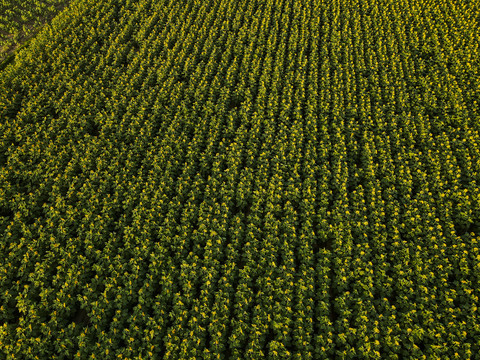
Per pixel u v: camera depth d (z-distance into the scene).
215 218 20.44
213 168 23.09
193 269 18.22
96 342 15.83
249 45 32.75
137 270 18.17
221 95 28.16
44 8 39.06
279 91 29.00
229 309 17.34
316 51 32.31
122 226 20.36
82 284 17.95
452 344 15.56
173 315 16.58
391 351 15.53
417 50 31.83
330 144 24.36
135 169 23.56
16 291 17.69
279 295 17.20
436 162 23.20
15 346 15.55
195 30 35.09
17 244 19.66
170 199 22.19
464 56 30.78
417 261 18.34
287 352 15.25
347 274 18.17
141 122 26.55
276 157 23.47
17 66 30.50
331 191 21.61
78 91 28.55
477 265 18.03
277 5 37.38
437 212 20.95
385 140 24.56
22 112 26.84
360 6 37.41
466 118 25.66
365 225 19.94
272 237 19.53
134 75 30.02
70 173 23.14
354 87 28.39
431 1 36.94
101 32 34.56
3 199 21.36
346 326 16.08
